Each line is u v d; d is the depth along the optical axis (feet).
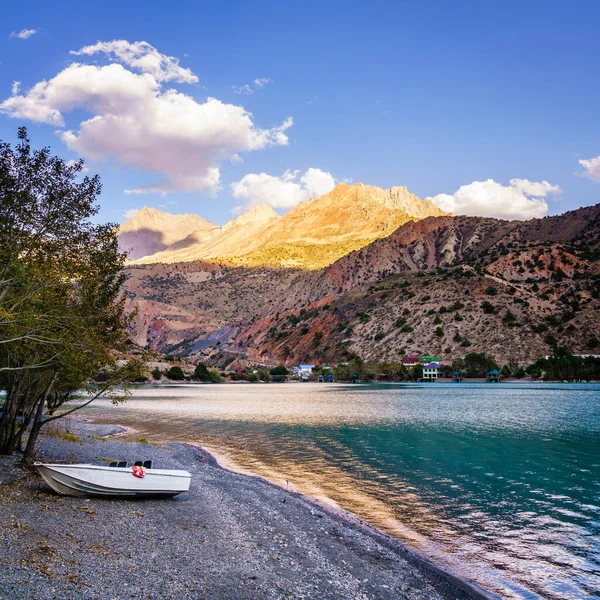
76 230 63.10
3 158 57.77
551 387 457.27
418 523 66.49
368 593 44.06
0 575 37.50
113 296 79.87
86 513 57.11
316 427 177.88
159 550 47.91
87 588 37.47
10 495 59.93
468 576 49.39
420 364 616.39
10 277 61.57
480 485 88.48
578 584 47.85
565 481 91.45
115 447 115.96
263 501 74.64
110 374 79.97
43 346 72.90
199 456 118.32
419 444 136.87
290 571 47.19
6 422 83.87
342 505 75.51
